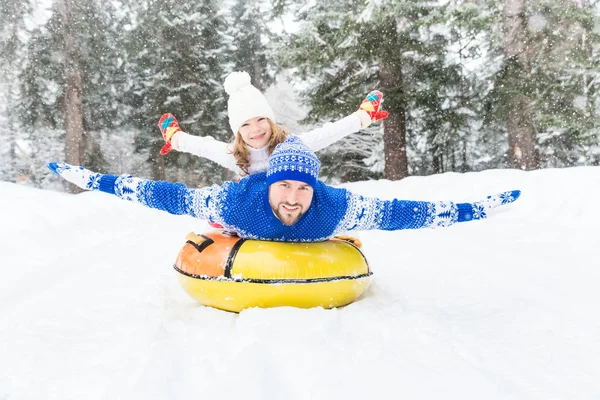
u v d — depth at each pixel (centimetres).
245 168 348
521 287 326
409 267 416
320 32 1366
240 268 264
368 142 1811
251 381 168
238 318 253
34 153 2300
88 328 243
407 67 1484
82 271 406
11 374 186
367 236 639
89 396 167
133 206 870
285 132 347
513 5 1253
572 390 172
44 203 691
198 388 169
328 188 281
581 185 695
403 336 222
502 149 2186
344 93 1483
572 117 1271
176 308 287
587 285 326
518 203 729
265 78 2239
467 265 409
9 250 471
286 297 262
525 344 218
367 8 1236
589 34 1242
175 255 488
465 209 279
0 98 1934
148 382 169
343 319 246
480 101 1328
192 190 283
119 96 2119
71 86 1836
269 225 273
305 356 192
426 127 1487
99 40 1917
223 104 1986
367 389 166
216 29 2059
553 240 510
